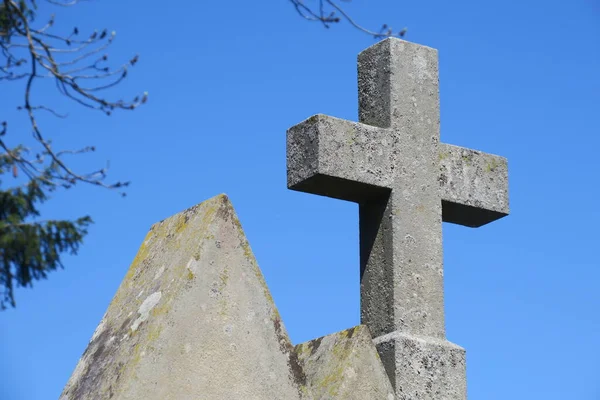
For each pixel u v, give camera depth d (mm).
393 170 9367
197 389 7941
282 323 8367
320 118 9148
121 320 8391
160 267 8508
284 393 8203
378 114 9594
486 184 9844
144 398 7758
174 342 7965
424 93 9680
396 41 9656
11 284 9656
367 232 9430
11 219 9617
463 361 9094
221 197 8500
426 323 9180
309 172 9125
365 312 9289
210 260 8250
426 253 9336
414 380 8867
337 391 8539
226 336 8133
